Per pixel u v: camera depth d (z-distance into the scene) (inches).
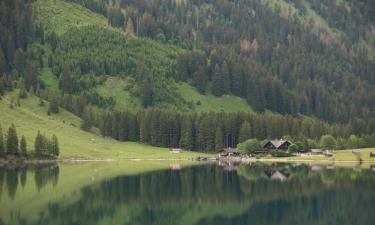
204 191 5743.1
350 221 4153.5
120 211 4618.6
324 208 4685.0
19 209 4643.2
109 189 5851.4
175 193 5605.3
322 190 5684.1
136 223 4151.1
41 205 4837.6
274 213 4510.3
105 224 4104.3
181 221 4232.3
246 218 4333.2
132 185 6195.9
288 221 4202.8
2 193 5492.1
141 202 5059.1
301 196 5334.6
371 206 4746.6
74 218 4296.3
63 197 5275.6
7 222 4116.6
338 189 5743.1
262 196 5383.9
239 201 5108.3
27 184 6190.9
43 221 4168.3
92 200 5142.7
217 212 4589.1
